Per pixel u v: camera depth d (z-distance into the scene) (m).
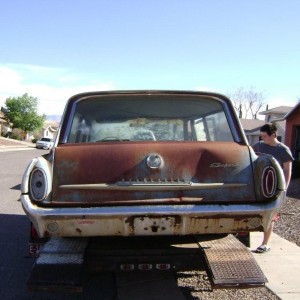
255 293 4.76
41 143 55.03
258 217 3.97
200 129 4.75
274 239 7.10
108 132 4.68
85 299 4.72
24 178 3.93
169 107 4.76
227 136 4.61
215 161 4.11
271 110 41.56
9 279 5.36
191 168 4.06
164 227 3.92
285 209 10.25
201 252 4.20
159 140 4.63
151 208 3.88
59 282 3.79
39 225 3.87
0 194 12.41
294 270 5.50
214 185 4.04
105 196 3.97
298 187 14.82
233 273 3.86
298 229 8.04
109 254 4.19
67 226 3.88
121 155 4.05
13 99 82.44
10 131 80.06
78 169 4.01
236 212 3.91
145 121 4.73
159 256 4.21
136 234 3.93
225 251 4.16
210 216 3.90
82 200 3.96
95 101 4.70
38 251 4.29
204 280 5.10
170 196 3.99
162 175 4.03
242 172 4.13
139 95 4.71
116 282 5.05
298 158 23.00
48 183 3.95
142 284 4.98
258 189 4.10
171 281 5.07
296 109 22.89
